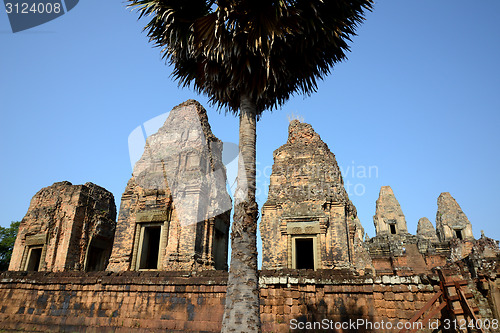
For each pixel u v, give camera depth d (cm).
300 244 2259
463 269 1318
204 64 880
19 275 1695
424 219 4038
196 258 1716
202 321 1304
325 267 1705
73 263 2211
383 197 3781
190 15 865
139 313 1402
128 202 1986
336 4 851
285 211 1867
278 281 1284
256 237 751
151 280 1438
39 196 2472
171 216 1841
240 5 774
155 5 845
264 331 1218
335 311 1213
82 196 2370
